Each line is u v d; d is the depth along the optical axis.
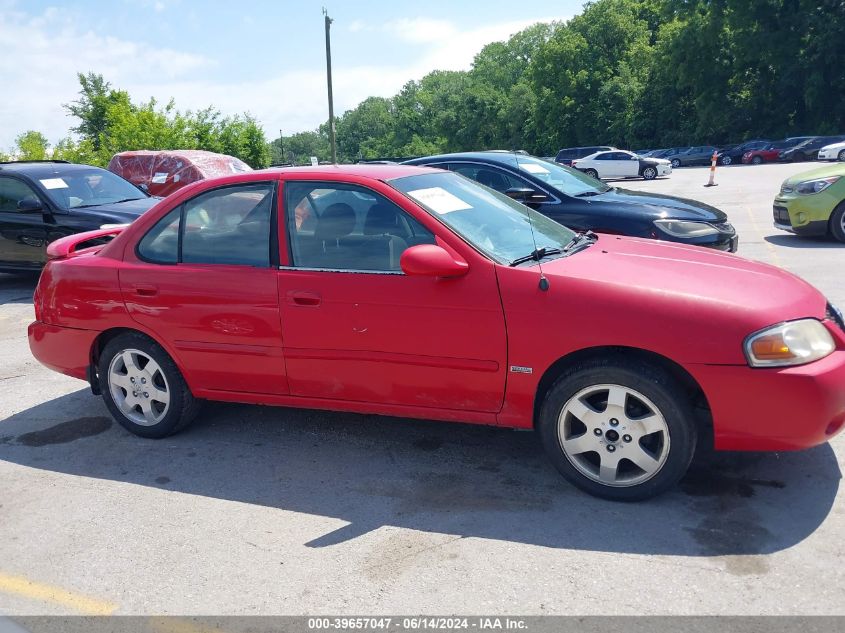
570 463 3.54
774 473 3.64
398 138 108.56
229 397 4.27
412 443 4.29
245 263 4.08
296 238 3.98
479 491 3.65
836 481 3.53
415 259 3.44
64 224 9.16
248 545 3.26
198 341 4.20
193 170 17.42
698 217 6.94
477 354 3.55
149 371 4.45
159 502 3.72
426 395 3.73
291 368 4.00
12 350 6.86
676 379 3.31
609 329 3.29
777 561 2.91
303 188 4.04
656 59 51.38
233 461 4.17
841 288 7.32
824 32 42.12
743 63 46.41
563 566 2.96
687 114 52.62
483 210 4.13
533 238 3.99
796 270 8.34
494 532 3.26
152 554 3.23
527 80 80.62
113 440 4.57
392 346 3.72
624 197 7.41
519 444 4.19
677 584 2.79
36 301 4.77
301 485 3.83
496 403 3.60
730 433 3.23
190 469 4.09
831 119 44.16
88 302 4.48
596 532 3.21
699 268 3.66
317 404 4.05
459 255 3.61
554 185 7.49
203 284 4.13
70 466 4.21
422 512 3.48
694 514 3.31
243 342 4.07
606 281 3.39
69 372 4.73
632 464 3.51
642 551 3.04
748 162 40.41
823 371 3.13
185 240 4.30
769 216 13.41
